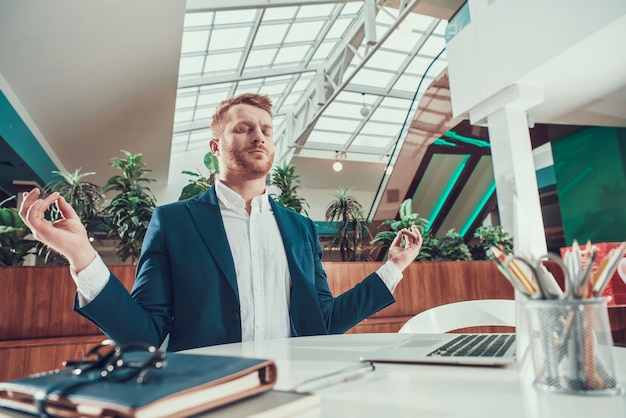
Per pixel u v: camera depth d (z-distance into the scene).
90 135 8.16
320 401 0.41
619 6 3.34
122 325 0.80
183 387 0.33
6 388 0.36
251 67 9.90
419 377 0.53
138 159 3.35
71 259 0.71
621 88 4.53
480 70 4.84
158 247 1.06
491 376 0.53
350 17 9.18
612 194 6.25
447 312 1.28
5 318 2.46
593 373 0.41
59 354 2.34
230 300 1.02
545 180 8.09
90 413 0.30
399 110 12.60
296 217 1.29
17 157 6.26
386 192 7.14
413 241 1.14
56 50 5.40
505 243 4.36
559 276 3.16
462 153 6.86
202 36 8.13
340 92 10.49
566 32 3.78
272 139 1.22
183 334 0.98
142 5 5.16
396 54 10.58
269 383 0.41
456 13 5.40
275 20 8.43
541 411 0.36
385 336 0.97
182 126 11.96
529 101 4.50
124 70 6.44
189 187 3.87
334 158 12.91
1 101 5.47
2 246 2.70
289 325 1.12
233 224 1.15
